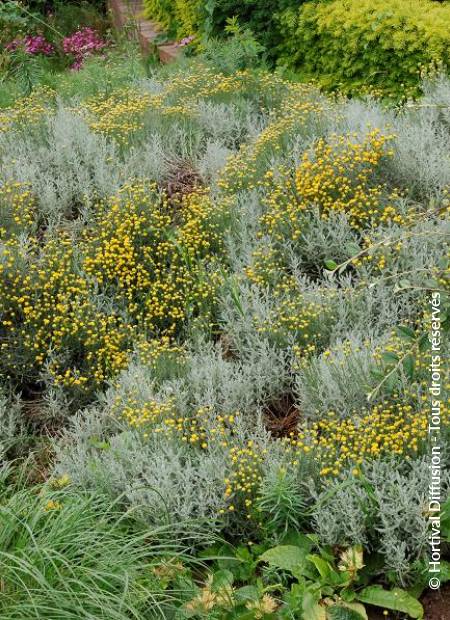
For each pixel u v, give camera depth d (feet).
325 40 25.55
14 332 16.33
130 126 22.49
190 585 11.26
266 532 12.14
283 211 17.76
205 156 21.49
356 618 10.88
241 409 14.47
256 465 12.57
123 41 40.68
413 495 11.59
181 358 15.31
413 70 23.16
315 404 13.85
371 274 16.15
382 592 11.13
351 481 11.51
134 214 17.97
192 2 33.78
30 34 44.11
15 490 13.67
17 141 22.27
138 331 16.97
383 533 11.64
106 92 28.32
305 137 20.38
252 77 25.61
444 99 20.90
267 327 15.51
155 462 13.07
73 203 20.07
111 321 16.46
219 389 14.85
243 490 12.16
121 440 13.34
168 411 13.93
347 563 11.10
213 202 18.75
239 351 15.92
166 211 19.52
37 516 11.05
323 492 12.02
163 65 33.73
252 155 20.25
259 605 10.81
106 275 17.72
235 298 15.69
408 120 20.18
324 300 15.83
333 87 25.55
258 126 23.79
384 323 15.38
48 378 16.15
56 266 17.24
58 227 19.15
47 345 16.37
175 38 37.47
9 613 9.95
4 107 29.99
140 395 14.55
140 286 17.22
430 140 18.65
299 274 16.70
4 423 15.26
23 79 30.32
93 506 12.25
